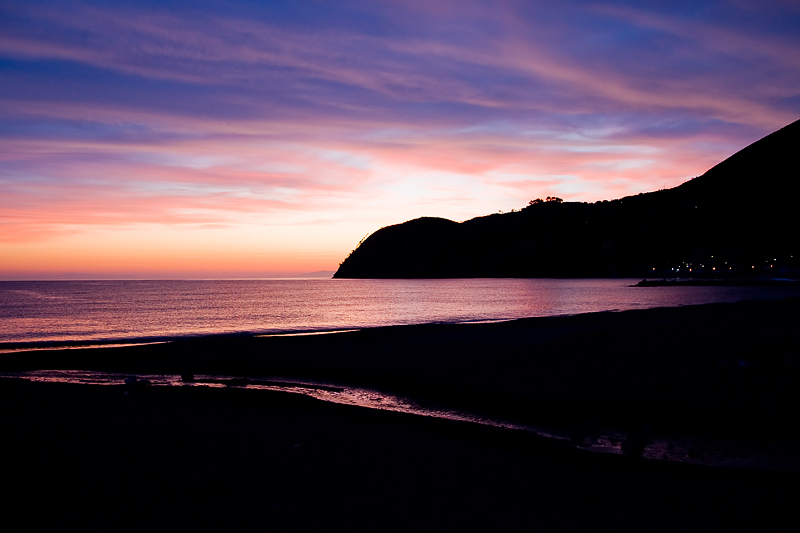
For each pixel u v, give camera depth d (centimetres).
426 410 984
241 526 427
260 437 729
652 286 10169
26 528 421
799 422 816
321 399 1082
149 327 3088
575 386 1081
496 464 623
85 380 1337
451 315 3888
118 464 596
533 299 6200
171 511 458
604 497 512
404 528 425
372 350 1684
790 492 535
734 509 482
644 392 1007
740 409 882
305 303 5947
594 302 5334
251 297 7612
